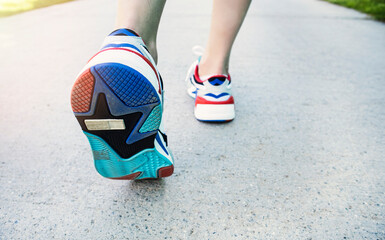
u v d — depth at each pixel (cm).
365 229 67
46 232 67
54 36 230
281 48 200
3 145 97
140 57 62
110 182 82
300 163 89
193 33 236
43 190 78
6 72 157
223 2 98
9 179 82
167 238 65
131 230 67
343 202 74
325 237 65
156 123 65
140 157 70
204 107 110
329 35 236
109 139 65
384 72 157
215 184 81
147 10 70
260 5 394
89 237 66
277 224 69
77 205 74
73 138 102
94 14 321
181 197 76
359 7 359
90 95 58
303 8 371
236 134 104
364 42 215
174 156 92
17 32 244
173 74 156
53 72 158
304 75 154
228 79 116
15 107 121
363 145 97
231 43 107
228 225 68
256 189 79
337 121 111
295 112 118
